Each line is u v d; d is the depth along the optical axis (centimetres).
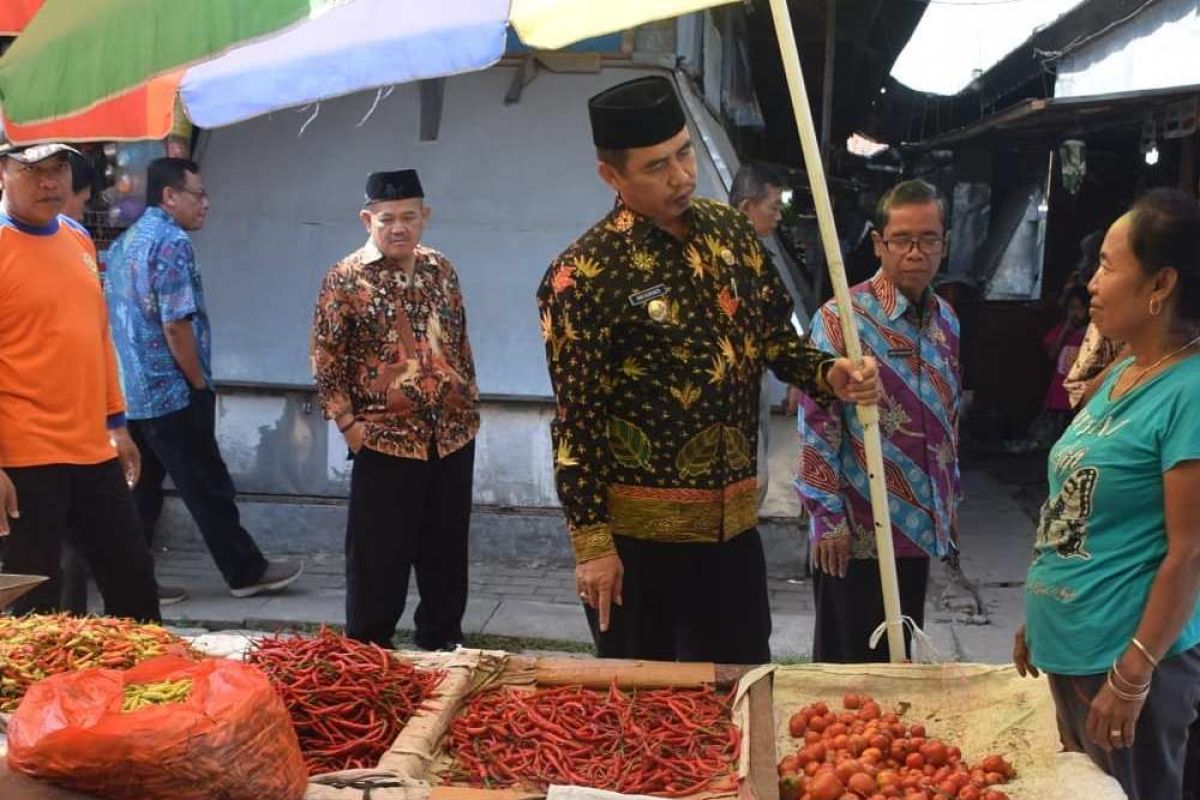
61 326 390
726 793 223
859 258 1169
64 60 275
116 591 414
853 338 262
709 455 277
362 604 462
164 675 215
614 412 278
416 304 460
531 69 650
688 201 265
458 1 320
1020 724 248
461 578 492
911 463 333
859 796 221
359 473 459
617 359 274
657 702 256
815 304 929
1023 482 859
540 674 266
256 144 667
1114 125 858
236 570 572
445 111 655
